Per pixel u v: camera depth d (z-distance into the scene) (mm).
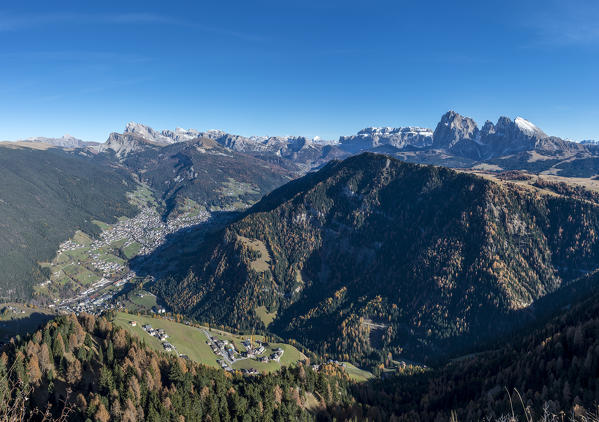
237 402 141625
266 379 163125
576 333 153000
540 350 162875
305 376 175250
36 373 124688
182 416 124188
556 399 120750
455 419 140750
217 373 161750
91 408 115250
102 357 146625
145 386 134125
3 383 39344
